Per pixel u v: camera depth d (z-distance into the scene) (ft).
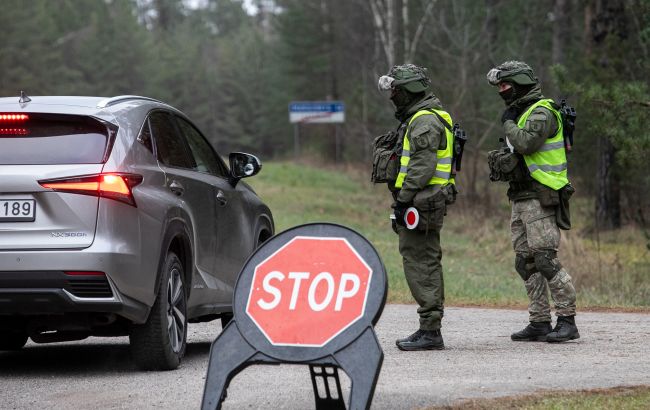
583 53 190.80
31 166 48.14
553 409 38.96
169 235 51.49
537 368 49.14
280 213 188.24
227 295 60.39
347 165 344.08
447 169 55.67
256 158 62.34
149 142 52.85
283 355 34.96
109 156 48.93
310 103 321.32
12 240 47.32
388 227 181.47
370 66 363.76
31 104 50.34
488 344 59.31
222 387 35.32
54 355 59.11
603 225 179.42
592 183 208.13
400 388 43.60
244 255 63.36
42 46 567.18
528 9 270.87
